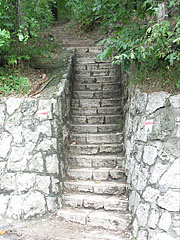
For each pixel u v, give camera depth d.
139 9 4.70
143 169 3.18
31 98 3.86
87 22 8.90
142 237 2.93
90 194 3.94
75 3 6.50
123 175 4.09
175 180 2.82
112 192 3.90
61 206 3.79
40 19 5.64
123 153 4.44
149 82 3.57
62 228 3.40
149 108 3.29
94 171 4.14
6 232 3.27
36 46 6.09
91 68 6.38
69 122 4.93
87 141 4.73
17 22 5.12
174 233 2.70
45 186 3.66
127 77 4.73
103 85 5.77
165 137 3.01
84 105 5.42
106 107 5.31
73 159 4.41
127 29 3.99
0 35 3.98
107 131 4.93
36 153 3.68
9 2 5.00
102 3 4.88
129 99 4.25
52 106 3.85
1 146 3.71
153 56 3.68
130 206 3.51
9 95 4.11
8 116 3.78
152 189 2.96
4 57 4.62
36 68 5.40
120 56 3.28
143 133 3.30
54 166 3.76
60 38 8.73
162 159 2.96
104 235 3.26
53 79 4.90
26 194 3.59
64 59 6.10
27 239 3.11
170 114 3.06
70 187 4.02
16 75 4.75
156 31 3.15
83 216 3.51
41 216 3.58
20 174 3.63
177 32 3.16
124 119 4.71
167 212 2.79
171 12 4.21
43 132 3.73
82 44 7.88
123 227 3.35
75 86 5.85
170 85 3.26
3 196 3.63
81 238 3.17
